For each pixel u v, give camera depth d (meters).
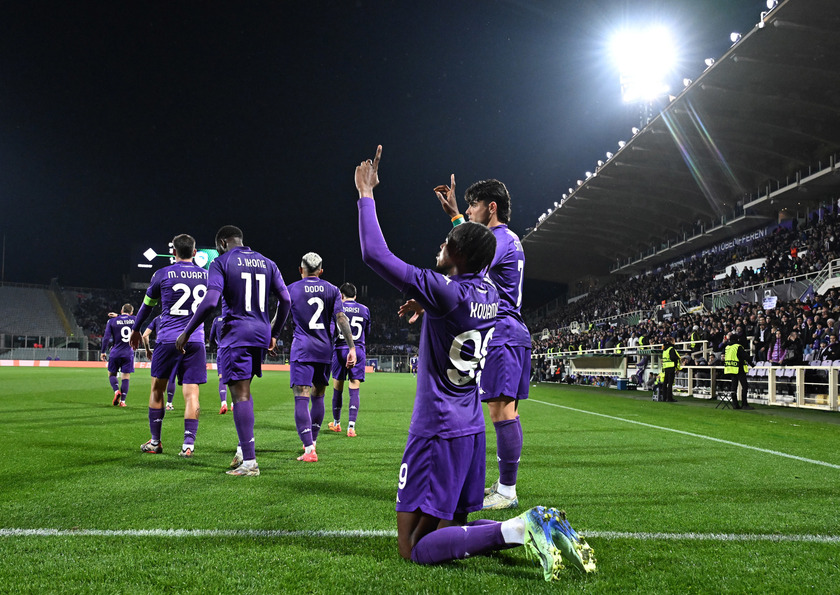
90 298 51.75
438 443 2.21
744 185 27.38
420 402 2.28
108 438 5.95
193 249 5.43
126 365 9.74
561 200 34.91
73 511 3.08
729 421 9.02
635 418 9.18
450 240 2.39
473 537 2.16
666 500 3.50
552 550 2.01
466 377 2.29
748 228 28.95
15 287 49.03
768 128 22.47
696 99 21.27
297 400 4.91
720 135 23.53
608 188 30.73
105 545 2.51
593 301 39.66
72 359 39.34
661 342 19.58
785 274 20.88
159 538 2.62
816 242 20.66
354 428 7.00
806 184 22.69
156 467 4.41
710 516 3.14
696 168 26.70
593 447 5.80
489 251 2.37
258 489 3.65
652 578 2.22
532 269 47.94
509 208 3.64
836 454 5.56
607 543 2.66
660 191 30.66
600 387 22.06
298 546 2.53
